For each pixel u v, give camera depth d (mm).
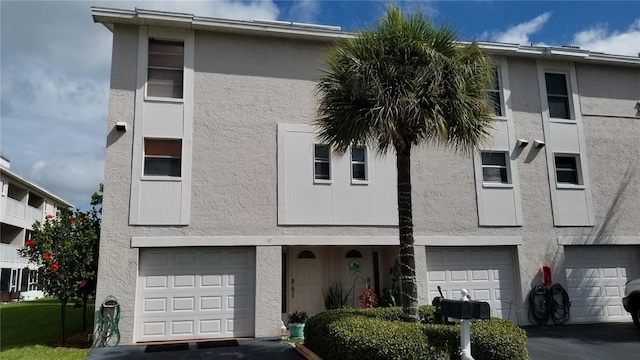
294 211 12422
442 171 13578
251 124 12586
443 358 7152
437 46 8320
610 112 15219
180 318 11562
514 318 13508
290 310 13422
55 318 15742
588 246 14391
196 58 12570
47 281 10938
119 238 11344
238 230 12016
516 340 7402
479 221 13562
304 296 13625
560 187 14328
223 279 11977
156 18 12109
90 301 17547
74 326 13859
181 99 12266
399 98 7695
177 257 11812
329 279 13852
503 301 13555
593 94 15219
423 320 9273
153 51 12508
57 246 11094
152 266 11641
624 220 14586
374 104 7906
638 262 14656
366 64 7930
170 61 12570
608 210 14539
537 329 12750
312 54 13289
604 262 14453
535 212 14008
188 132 12156
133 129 11867
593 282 14203
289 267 13656
